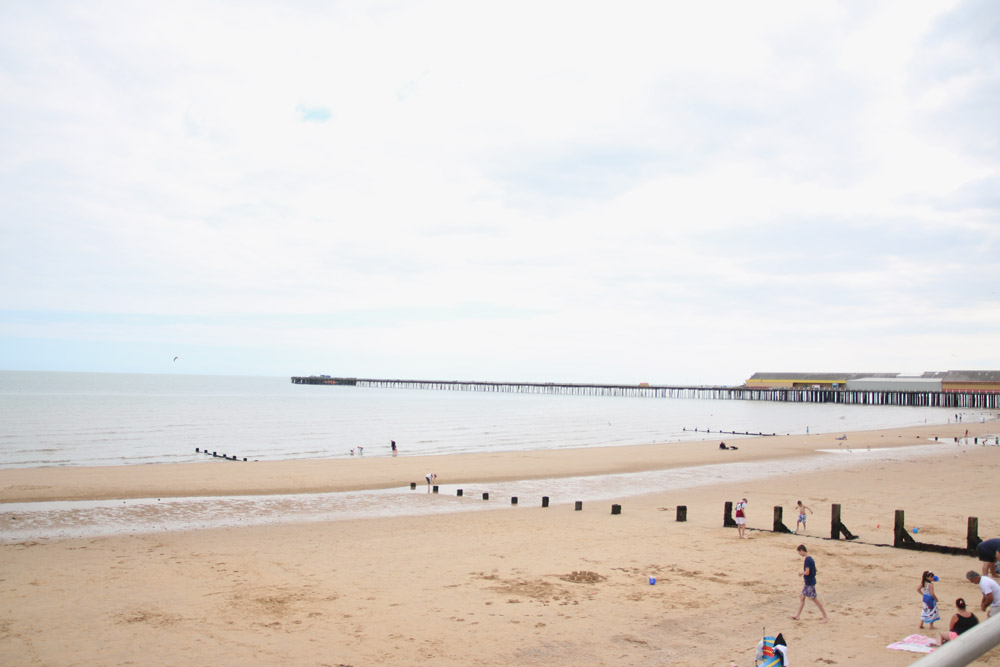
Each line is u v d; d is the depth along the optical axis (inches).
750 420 4092.0
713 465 1796.3
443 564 745.6
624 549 817.5
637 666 468.8
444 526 971.9
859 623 547.2
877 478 1505.9
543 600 613.6
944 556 780.6
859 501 1191.6
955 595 625.9
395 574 703.7
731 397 7524.6
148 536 901.2
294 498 1224.8
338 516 1064.8
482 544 847.1
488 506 1172.5
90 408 3804.1
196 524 988.6
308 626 547.5
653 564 743.7
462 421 3548.2
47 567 731.4
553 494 1322.6
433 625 550.0
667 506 1169.4
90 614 574.9
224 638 520.7
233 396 6018.7
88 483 1320.1
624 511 1112.2
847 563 747.4
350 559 769.6
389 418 3627.0
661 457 1971.0
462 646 506.0
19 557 777.6
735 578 686.5
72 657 484.1
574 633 532.1
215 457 1883.6
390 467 1660.9
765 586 658.2
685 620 561.0
